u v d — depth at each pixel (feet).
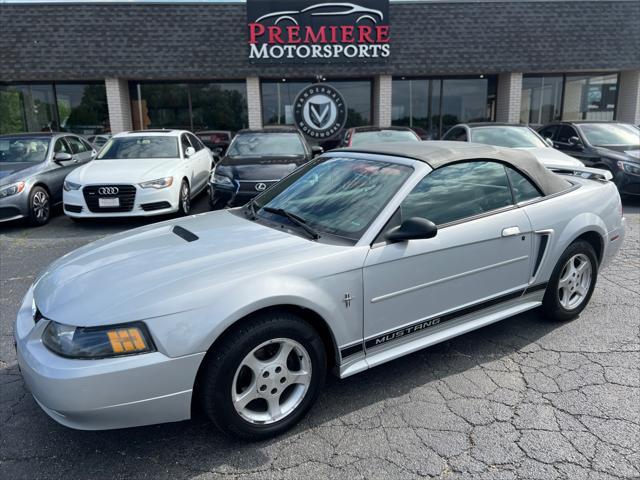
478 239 10.58
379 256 9.30
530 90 51.19
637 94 48.24
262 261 8.67
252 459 8.27
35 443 8.76
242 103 48.91
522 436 8.67
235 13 43.75
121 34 43.16
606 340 12.12
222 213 12.48
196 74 43.73
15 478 7.92
